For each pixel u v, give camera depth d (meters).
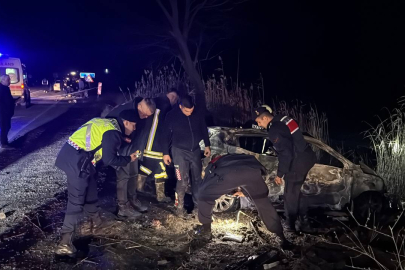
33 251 4.60
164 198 6.25
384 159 7.53
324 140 10.20
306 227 5.60
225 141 6.16
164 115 6.22
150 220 5.58
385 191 6.45
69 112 16.53
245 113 11.73
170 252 4.77
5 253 4.53
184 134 5.50
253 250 4.89
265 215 4.79
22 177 7.28
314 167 6.12
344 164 6.12
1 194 6.36
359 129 13.73
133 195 5.86
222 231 5.37
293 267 4.38
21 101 17.52
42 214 5.62
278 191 6.05
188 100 5.38
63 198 6.28
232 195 5.18
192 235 5.14
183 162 5.57
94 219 5.12
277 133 5.03
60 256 4.53
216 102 12.55
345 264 4.39
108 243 4.87
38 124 13.18
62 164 4.48
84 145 4.46
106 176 7.61
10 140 10.41
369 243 5.06
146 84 14.74
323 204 6.11
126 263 4.47
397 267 4.35
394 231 5.40
